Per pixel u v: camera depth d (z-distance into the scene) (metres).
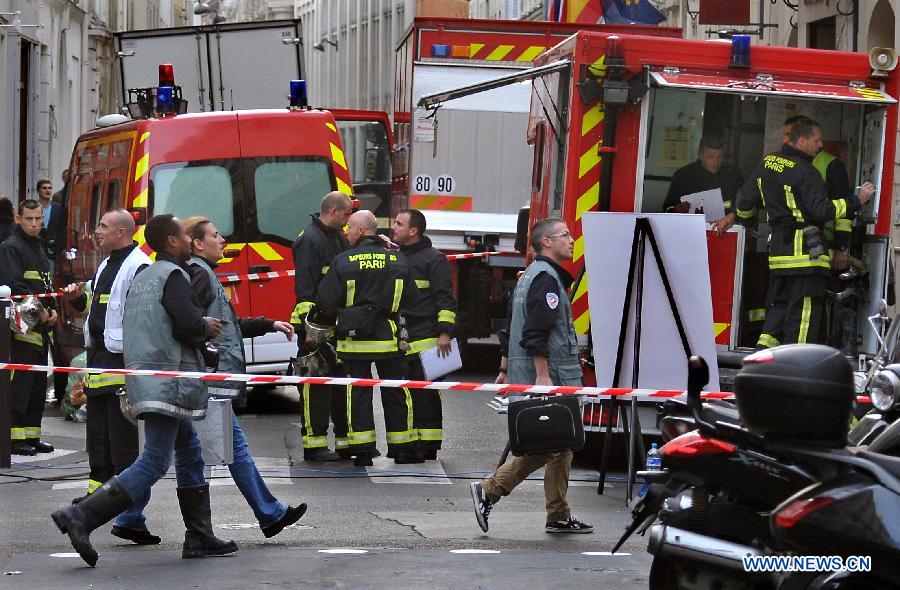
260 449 41.25
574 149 36.28
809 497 16.36
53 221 61.47
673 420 19.92
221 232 47.12
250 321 33.41
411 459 38.88
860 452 16.80
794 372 16.91
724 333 37.00
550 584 24.17
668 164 39.56
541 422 28.16
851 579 16.30
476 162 62.41
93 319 31.38
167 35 62.91
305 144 47.97
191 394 26.34
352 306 37.97
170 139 46.84
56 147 113.69
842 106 38.75
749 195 36.78
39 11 104.25
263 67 62.75
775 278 36.44
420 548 27.81
